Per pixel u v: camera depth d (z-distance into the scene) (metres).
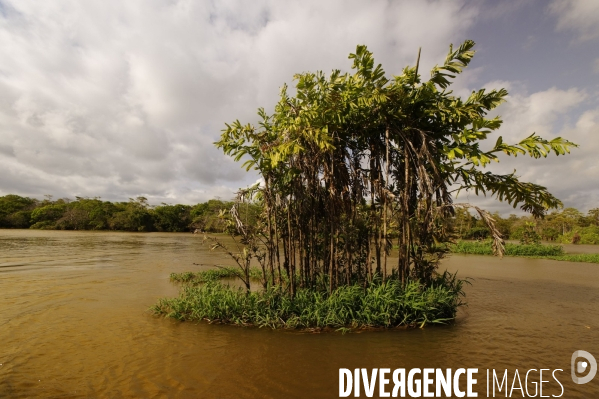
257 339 5.61
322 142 5.93
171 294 9.09
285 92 6.87
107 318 6.79
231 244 25.75
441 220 6.75
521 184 6.58
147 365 4.63
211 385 4.09
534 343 5.68
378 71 6.27
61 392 3.89
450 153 6.23
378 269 7.52
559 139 6.08
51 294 8.89
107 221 57.06
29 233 43.81
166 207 61.41
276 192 6.84
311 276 7.36
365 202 7.18
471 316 7.29
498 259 21.12
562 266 17.69
